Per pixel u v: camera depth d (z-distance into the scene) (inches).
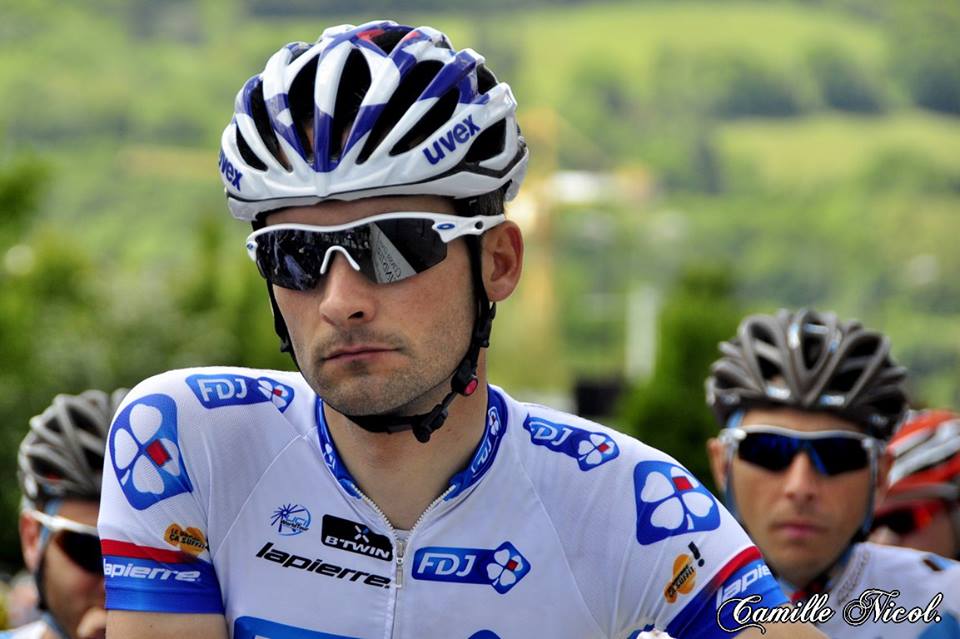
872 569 439.2
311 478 279.1
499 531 278.2
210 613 272.8
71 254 2192.4
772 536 430.3
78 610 423.8
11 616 606.2
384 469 276.2
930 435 505.4
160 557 268.4
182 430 274.7
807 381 426.9
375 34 274.7
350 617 273.4
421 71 267.6
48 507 426.0
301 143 260.2
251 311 2393.0
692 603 273.7
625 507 280.4
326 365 259.9
